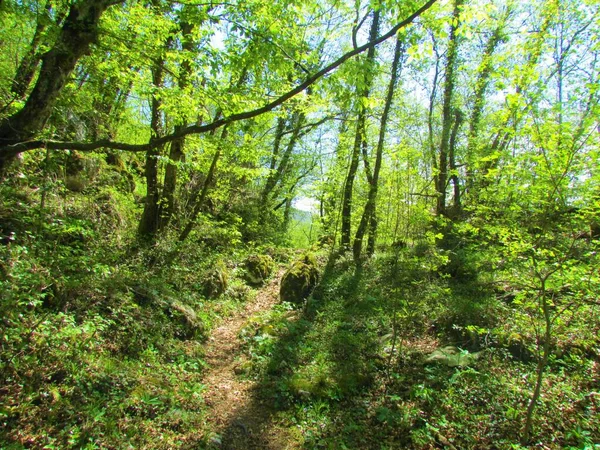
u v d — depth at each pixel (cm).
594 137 413
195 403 529
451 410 515
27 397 400
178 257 1048
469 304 810
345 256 1297
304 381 604
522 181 503
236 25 485
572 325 615
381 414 525
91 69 623
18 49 755
